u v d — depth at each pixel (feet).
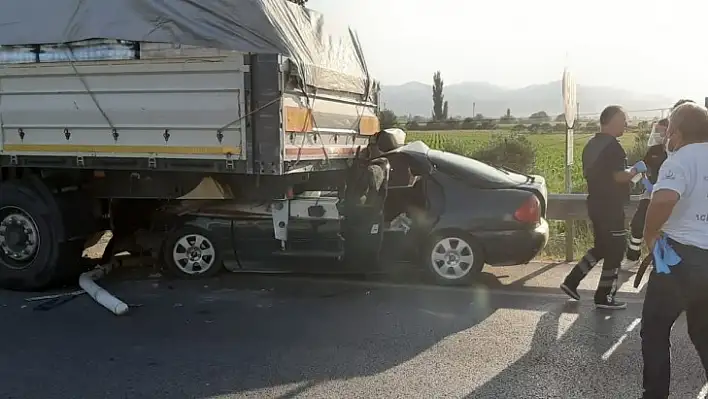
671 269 12.62
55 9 22.39
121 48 22.15
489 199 24.13
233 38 20.97
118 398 14.98
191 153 21.97
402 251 24.79
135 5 21.53
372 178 23.98
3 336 19.30
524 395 14.84
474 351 17.70
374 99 31.24
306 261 24.88
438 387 15.35
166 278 26.12
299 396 14.94
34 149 23.86
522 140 81.61
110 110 22.67
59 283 25.23
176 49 21.63
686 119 12.75
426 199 24.52
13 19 22.84
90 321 20.71
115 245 27.76
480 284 24.90
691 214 12.57
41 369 16.74
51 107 23.40
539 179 26.58
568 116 33.81
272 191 24.09
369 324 20.13
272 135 21.20
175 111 21.97
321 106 24.70
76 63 22.74
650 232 12.76
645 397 13.25
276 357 17.42
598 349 17.78
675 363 16.69
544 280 25.53
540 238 23.94
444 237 24.39
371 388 15.34
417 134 142.00
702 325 12.87
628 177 20.42
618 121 20.71
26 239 24.58
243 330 19.69
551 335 18.97
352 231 24.29
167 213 25.85
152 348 18.20
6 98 23.99
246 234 25.13
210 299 23.08
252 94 21.21
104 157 23.02
